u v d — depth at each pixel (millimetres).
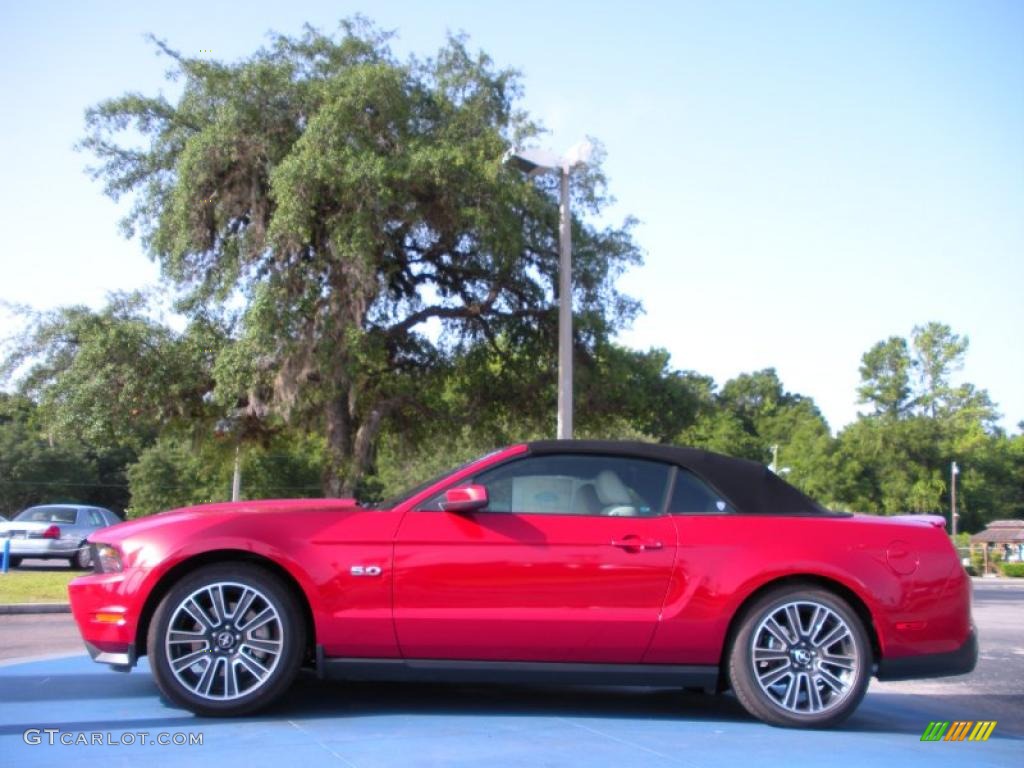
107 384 21156
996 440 91875
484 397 26234
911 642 5477
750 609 5434
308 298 20516
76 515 22578
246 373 20656
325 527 5355
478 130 22125
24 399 22844
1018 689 7910
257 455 30359
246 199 21547
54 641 9469
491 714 5547
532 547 5352
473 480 5621
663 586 5383
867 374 100062
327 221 20484
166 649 5160
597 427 26047
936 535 5699
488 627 5246
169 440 25281
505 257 21844
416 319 24438
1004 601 21844
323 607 5211
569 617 5285
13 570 21547
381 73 20484
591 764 4473
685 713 5840
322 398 21109
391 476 42719
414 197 21250
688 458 5797
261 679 5203
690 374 26359
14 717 5254
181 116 22281
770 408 103688
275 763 4348
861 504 77125
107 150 22672
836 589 5566
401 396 24391
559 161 18016
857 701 5387
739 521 5578
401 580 5254
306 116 21406
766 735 5230
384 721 5258
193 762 4348
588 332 23672
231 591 5273
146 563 5227
